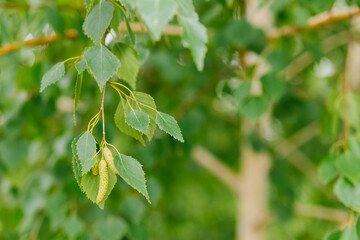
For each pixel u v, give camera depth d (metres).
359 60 1.76
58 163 1.59
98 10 0.96
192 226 3.98
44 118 1.64
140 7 0.91
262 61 1.70
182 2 0.96
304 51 2.18
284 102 2.16
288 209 2.29
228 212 4.18
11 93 1.60
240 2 1.59
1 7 1.26
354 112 1.22
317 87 2.71
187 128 1.83
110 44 1.06
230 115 2.69
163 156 1.59
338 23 1.63
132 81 1.03
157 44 1.61
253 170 2.40
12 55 1.50
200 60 0.96
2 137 1.71
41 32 1.32
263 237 2.39
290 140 2.69
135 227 1.43
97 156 0.96
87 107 1.67
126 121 0.96
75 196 1.52
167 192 2.62
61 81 1.49
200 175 3.58
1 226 1.82
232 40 1.51
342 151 1.21
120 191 1.52
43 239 1.70
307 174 2.67
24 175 1.85
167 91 2.28
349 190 1.16
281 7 1.42
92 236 1.46
